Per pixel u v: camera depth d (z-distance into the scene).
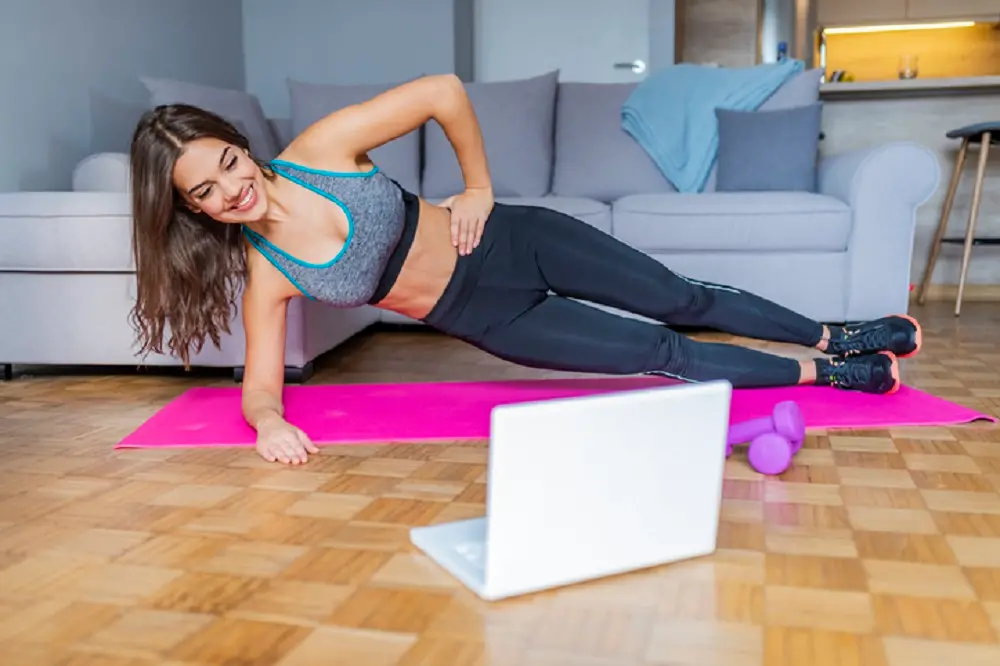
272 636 1.05
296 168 1.74
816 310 3.38
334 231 1.76
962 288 4.16
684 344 2.16
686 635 1.04
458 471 1.71
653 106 4.00
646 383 2.53
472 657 1.00
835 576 1.20
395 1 5.29
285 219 1.74
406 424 2.05
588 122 4.09
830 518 1.43
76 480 1.68
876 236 3.31
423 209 1.89
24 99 3.38
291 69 5.44
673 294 2.08
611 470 1.19
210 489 1.61
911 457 1.77
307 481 1.65
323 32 5.38
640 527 1.22
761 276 3.39
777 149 3.74
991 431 1.96
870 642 1.02
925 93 4.64
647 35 5.58
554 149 4.18
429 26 5.27
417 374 2.78
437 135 4.07
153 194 1.67
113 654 1.01
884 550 1.29
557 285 2.02
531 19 5.69
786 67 3.98
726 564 1.25
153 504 1.53
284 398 2.35
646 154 4.00
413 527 1.40
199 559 1.29
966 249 4.18
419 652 1.01
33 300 2.70
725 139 3.83
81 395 2.52
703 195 3.50
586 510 1.18
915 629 1.05
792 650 1.00
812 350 3.21
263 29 5.43
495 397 2.35
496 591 1.13
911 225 3.31
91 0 3.82
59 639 1.05
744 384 2.23
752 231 3.35
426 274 1.89
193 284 1.84
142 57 4.26
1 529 1.42
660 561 1.24
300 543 1.34
